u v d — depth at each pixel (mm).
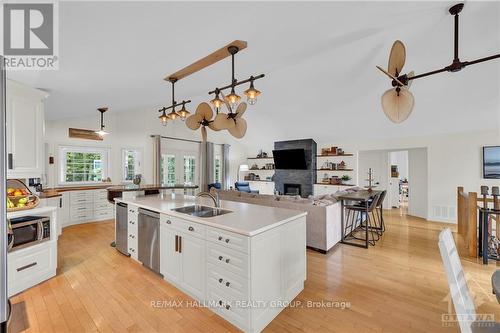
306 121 5992
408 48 2811
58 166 5109
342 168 6750
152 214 2762
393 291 2400
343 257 3316
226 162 8531
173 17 1443
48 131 4961
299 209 3732
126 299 2256
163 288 2455
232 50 2117
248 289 1759
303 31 1956
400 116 2125
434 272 2824
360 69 3531
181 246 2355
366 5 1670
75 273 2795
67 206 4941
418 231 4633
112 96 3268
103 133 5051
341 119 5504
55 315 2020
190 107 6156
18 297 2285
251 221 2062
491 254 3268
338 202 3994
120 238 3426
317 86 4285
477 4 1988
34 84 2549
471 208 3365
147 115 6574
